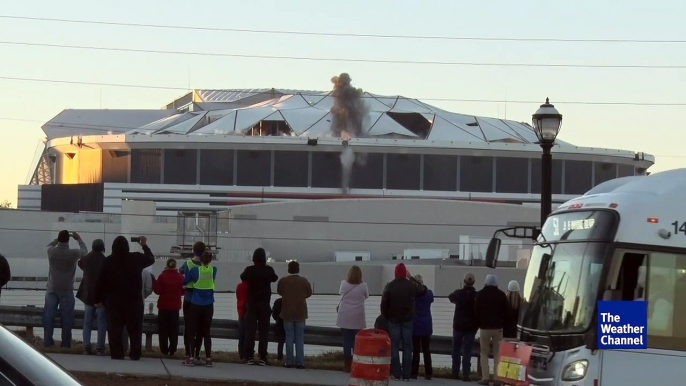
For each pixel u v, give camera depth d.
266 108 103.81
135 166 91.62
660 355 10.92
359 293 18.20
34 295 34.75
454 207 69.50
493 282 18.16
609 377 10.88
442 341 20.67
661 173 11.49
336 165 90.56
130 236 57.69
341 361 21.22
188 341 17.31
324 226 66.31
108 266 16.84
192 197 89.69
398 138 95.94
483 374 18.09
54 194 92.25
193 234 54.72
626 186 11.53
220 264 39.84
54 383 4.95
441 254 62.91
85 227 62.81
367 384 13.90
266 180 90.38
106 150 93.31
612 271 10.99
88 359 16.80
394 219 68.25
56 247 17.92
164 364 16.83
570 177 93.12
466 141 91.44
